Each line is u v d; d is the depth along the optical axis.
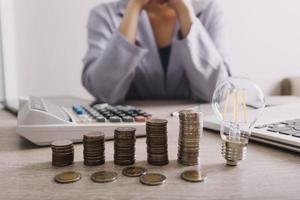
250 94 0.38
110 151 0.36
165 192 0.24
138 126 0.41
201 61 0.88
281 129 0.40
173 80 1.05
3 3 1.04
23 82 1.12
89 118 0.45
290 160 0.32
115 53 0.86
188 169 0.29
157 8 1.03
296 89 1.53
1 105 0.78
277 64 1.61
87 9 1.18
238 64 1.50
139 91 1.03
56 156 0.30
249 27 1.50
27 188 0.25
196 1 1.09
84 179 0.27
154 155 0.31
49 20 1.13
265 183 0.26
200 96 0.89
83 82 1.00
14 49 1.08
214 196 0.23
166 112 0.63
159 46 1.06
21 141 0.41
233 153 0.30
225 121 0.35
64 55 1.17
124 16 0.92
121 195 0.23
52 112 0.41
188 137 0.31
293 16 1.60
